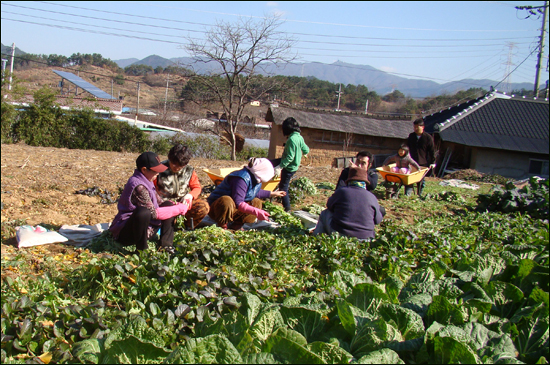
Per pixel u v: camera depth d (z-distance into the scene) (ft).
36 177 34.63
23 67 302.66
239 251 15.88
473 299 11.68
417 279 13.33
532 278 14.28
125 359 8.01
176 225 19.60
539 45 101.65
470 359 8.43
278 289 14.14
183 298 11.77
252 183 20.61
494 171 76.07
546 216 32.58
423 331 9.96
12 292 11.93
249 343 8.33
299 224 22.72
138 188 16.29
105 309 11.13
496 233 25.18
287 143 24.47
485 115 83.97
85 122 74.54
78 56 350.02
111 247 16.83
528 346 10.48
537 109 85.56
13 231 18.21
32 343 9.20
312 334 9.73
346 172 25.17
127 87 296.71
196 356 7.59
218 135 86.94
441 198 37.93
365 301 10.91
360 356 8.82
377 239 19.26
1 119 68.95
